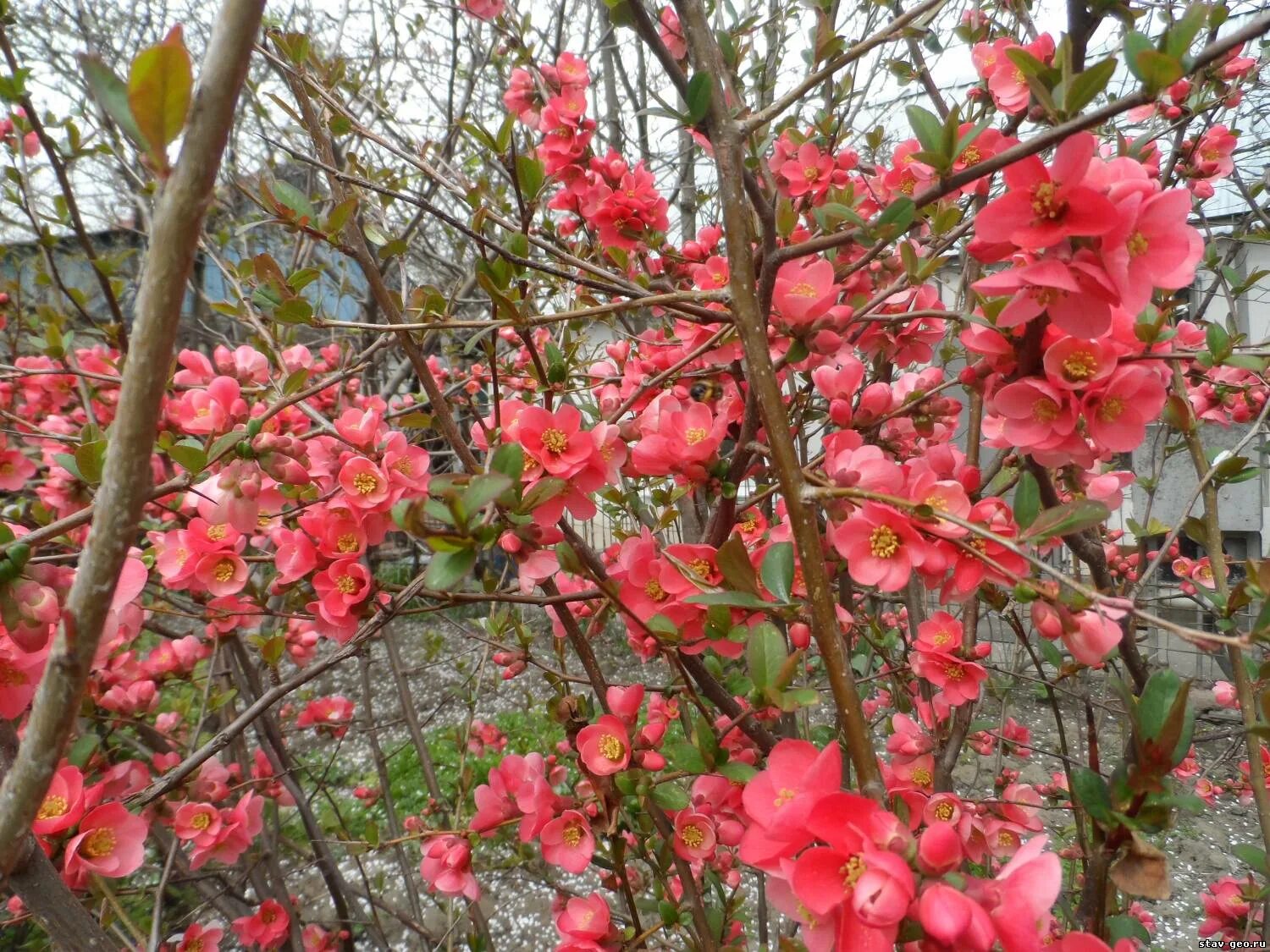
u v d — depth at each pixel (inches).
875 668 39.4
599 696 21.6
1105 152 37.1
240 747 34.8
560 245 29.9
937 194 15.9
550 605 21.6
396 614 22.0
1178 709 13.9
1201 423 31.3
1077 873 35.0
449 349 37.9
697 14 16.9
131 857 19.8
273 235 73.5
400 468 21.6
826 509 16.6
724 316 18.8
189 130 9.0
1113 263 14.5
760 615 17.3
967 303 28.5
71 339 29.8
